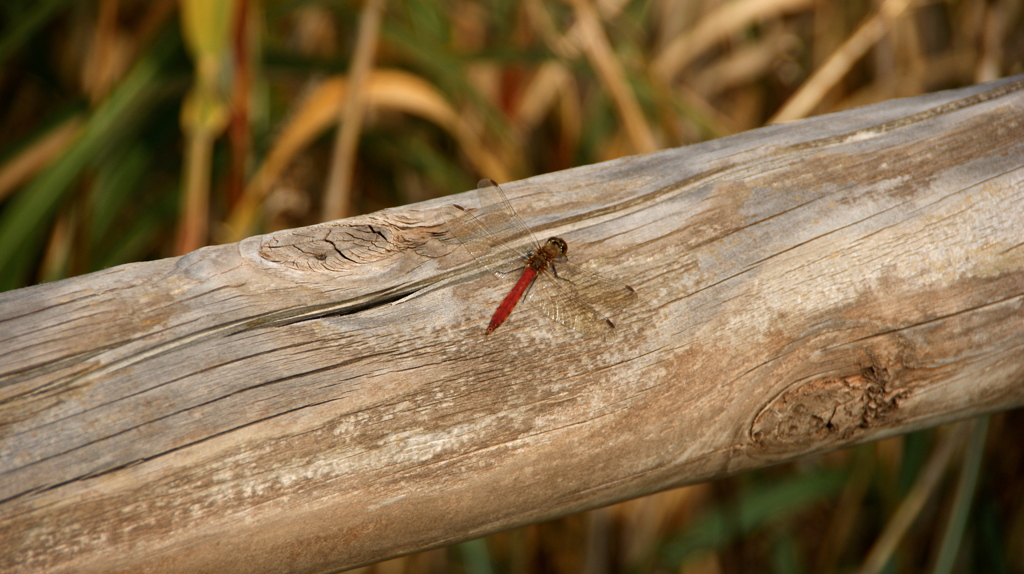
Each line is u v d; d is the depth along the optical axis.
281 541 0.76
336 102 1.01
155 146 1.10
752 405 0.79
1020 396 0.82
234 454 0.75
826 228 0.81
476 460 0.77
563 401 0.78
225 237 0.96
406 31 1.06
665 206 0.81
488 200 0.81
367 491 0.76
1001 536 1.18
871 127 0.83
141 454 0.75
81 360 0.76
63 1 1.00
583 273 0.79
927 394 0.81
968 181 0.81
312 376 0.77
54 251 1.04
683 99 1.18
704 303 0.79
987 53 1.17
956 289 0.80
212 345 0.77
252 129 1.02
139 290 0.77
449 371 0.77
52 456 0.75
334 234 0.80
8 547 0.74
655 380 0.78
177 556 0.75
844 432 0.80
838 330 0.80
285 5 1.05
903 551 1.21
